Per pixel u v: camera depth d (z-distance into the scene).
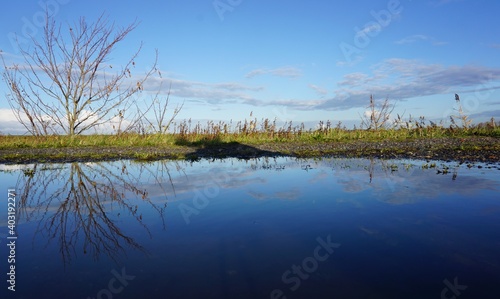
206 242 2.57
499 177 4.82
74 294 1.82
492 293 1.73
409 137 11.70
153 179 5.52
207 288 1.85
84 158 8.69
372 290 1.80
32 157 8.92
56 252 2.45
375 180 4.89
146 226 3.02
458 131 11.98
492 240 2.47
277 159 8.03
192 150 10.22
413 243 2.45
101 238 2.73
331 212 3.31
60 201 4.12
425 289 1.79
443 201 3.59
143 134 13.24
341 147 9.80
